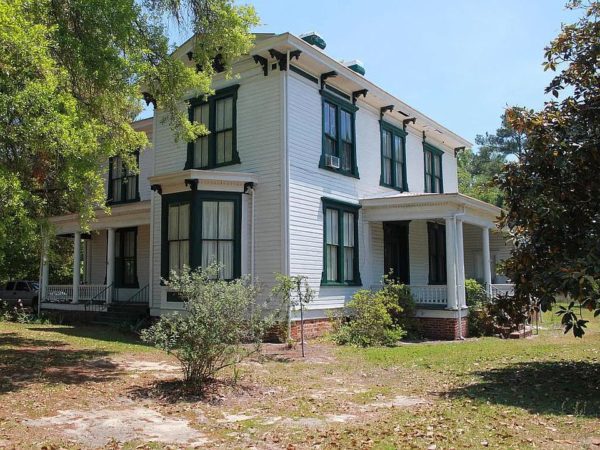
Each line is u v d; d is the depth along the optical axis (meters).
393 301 16.80
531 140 9.58
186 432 6.55
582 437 6.16
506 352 13.32
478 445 5.88
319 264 16.55
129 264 22.50
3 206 8.80
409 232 21.73
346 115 18.66
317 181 16.81
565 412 7.30
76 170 9.99
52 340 15.28
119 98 12.66
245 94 16.64
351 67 19.70
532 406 7.67
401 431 6.48
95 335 16.91
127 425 6.79
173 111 14.07
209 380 9.11
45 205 11.25
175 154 18.33
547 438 6.13
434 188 24.47
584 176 9.41
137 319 18.53
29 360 11.48
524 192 9.68
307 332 15.83
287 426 6.82
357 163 18.91
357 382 9.80
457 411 7.43
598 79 9.81
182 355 8.70
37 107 8.70
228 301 8.88
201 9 13.73
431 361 12.01
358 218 18.77
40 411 7.37
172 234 16.27
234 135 16.67
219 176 15.52
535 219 9.38
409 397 8.52
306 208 16.20
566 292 8.45
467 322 18.12
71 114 9.78
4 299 27.25
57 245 28.84
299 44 15.59
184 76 13.37
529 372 10.47
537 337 17.67
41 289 23.69
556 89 10.23
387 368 11.25
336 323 16.73
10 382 9.18
